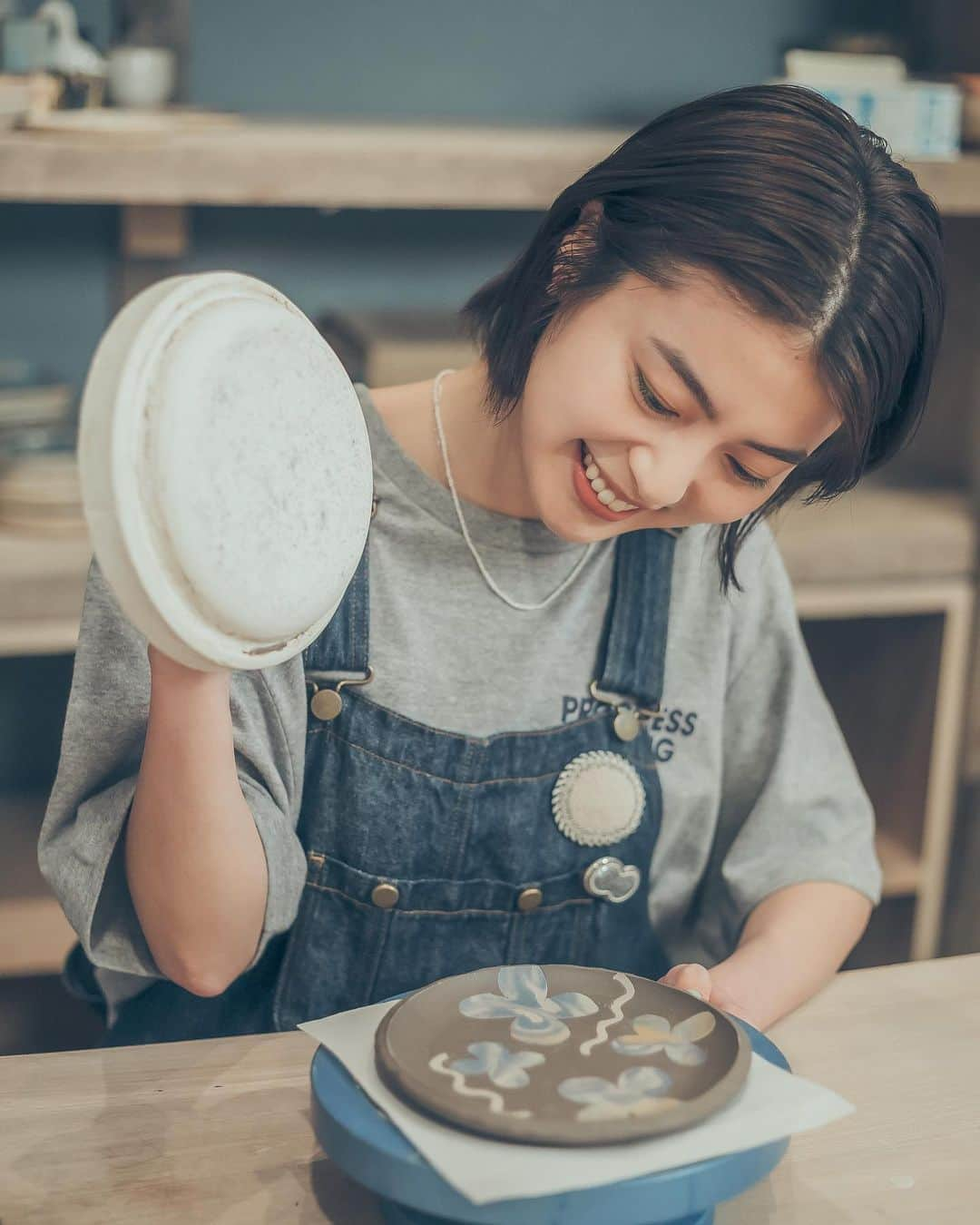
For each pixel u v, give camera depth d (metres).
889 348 0.87
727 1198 0.63
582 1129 0.62
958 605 2.08
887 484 2.25
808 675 1.21
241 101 2.14
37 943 1.86
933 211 0.90
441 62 2.20
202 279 0.68
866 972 1.00
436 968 1.10
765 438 0.85
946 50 2.29
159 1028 1.08
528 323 0.94
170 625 0.65
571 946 1.13
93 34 2.04
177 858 0.86
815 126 0.85
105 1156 0.75
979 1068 0.86
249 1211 0.71
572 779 1.10
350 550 0.74
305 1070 0.84
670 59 2.29
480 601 1.09
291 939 1.07
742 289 0.81
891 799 2.25
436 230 2.25
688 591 1.15
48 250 2.10
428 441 1.07
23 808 2.14
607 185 0.89
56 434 1.92
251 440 0.67
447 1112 0.63
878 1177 0.75
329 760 1.06
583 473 0.90
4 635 1.74
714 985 0.95
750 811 1.19
